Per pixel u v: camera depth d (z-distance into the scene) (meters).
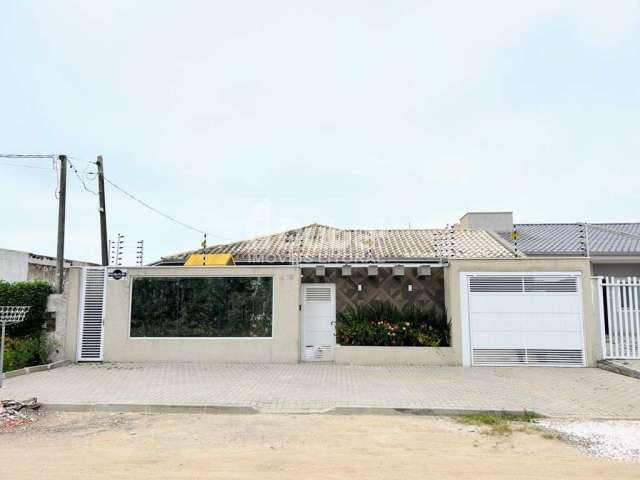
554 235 25.31
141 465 6.19
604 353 14.01
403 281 15.97
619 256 21.14
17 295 14.54
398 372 13.15
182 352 14.82
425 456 6.58
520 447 7.01
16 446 7.06
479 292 14.51
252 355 14.77
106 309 15.01
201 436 7.57
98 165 19.94
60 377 12.30
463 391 10.63
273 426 8.16
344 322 15.27
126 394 10.24
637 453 6.74
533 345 14.16
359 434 7.68
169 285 15.12
